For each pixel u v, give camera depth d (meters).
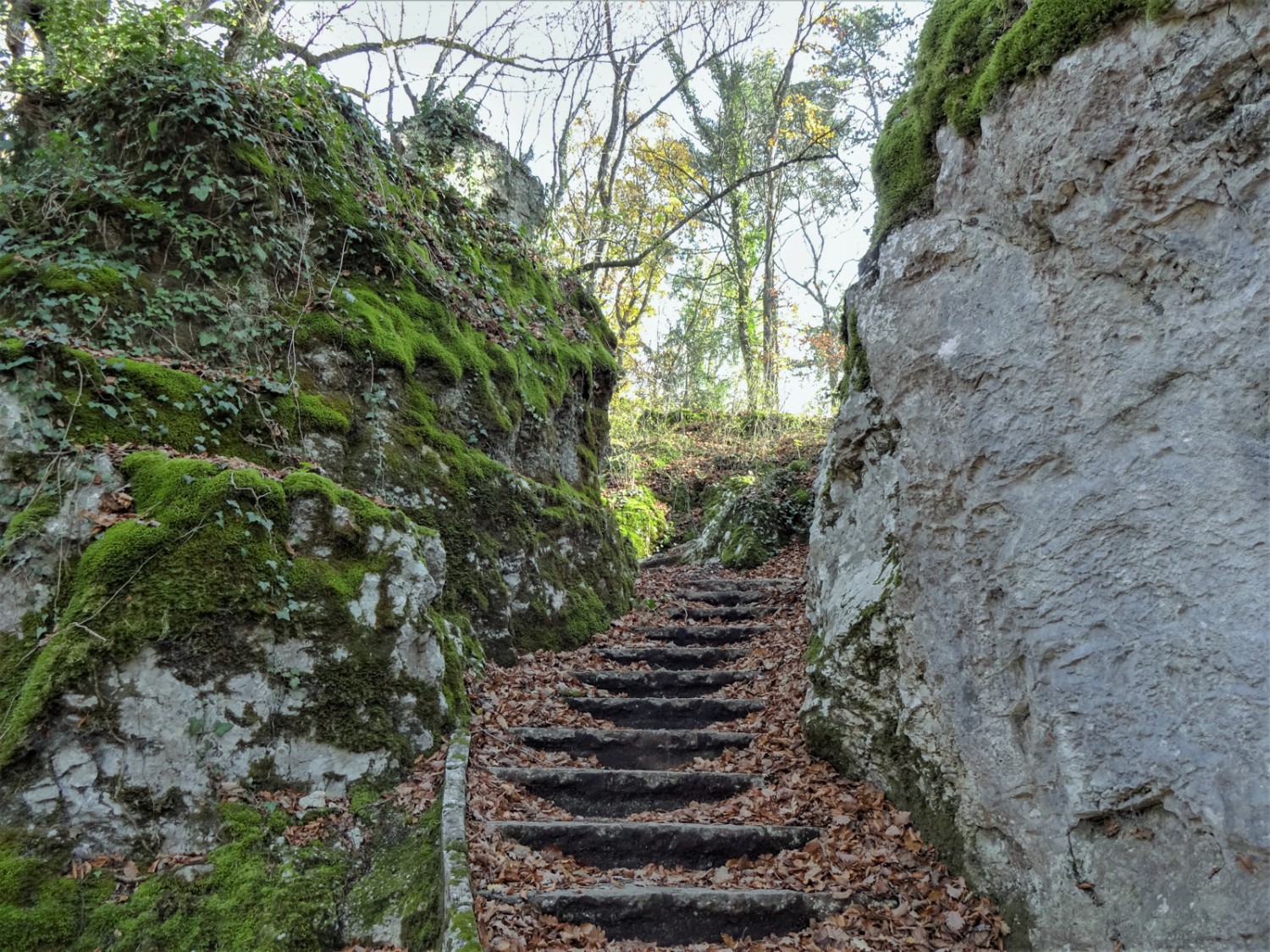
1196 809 3.17
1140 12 3.57
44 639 3.96
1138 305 3.62
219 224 6.06
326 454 5.85
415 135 10.44
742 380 20.92
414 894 3.91
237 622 4.33
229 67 6.48
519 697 6.00
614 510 14.05
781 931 3.95
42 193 5.55
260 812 4.11
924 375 4.68
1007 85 4.19
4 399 4.30
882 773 4.90
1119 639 3.52
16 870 3.51
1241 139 3.21
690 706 6.19
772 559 11.64
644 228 22.44
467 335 7.92
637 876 4.29
